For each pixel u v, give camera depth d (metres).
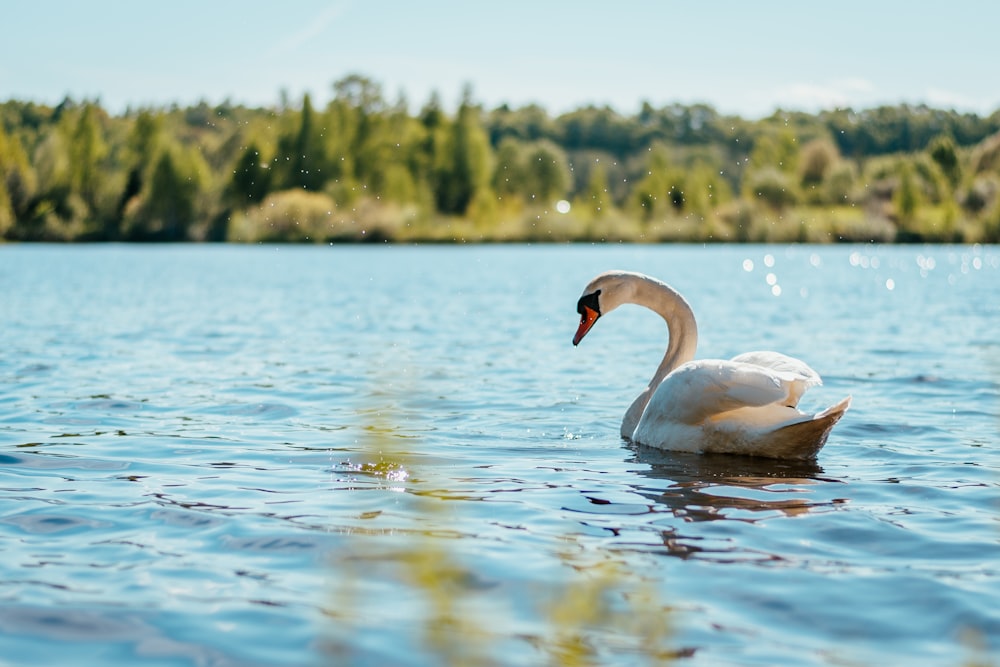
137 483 6.61
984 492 6.45
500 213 96.94
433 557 5.02
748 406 7.38
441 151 100.56
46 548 5.19
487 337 16.83
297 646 3.99
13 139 99.56
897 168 101.06
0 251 71.44
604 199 99.56
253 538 5.35
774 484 6.70
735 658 3.87
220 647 3.98
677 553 5.12
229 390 10.84
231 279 35.44
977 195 94.88
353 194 89.00
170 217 91.56
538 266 46.50
